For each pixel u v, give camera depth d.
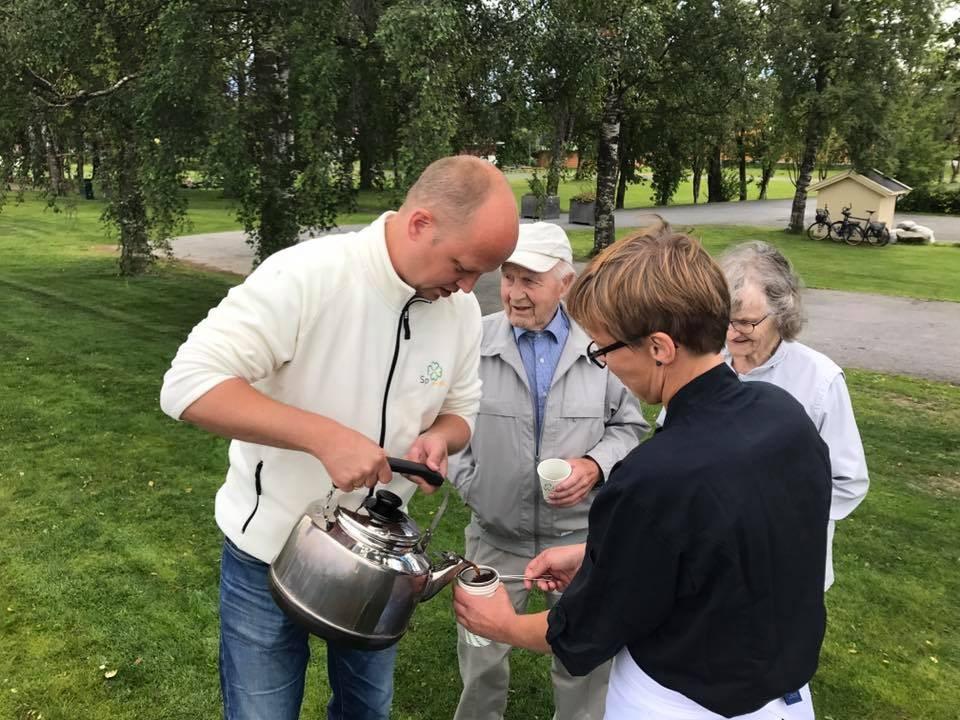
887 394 6.95
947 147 31.67
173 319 8.89
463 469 2.33
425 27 6.32
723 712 1.23
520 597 2.36
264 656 1.71
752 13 13.72
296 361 1.53
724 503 1.14
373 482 1.39
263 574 1.67
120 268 11.70
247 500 1.66
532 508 2.27
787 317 2.05
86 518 4.05
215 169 7.21
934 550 4.05
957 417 6.32
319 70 6.78
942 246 18.91
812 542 1.26
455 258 1.46
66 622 3.13
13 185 10.02
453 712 2.74
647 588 1.19
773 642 1.22
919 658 3.14
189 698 2.73
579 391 2.23
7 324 8.38
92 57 7.98
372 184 8.07
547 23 8.16
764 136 24.38
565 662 1.32
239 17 7.46
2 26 7.18
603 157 13.86
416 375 1.65
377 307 1.54
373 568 1.37
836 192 19.94
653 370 1.29
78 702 2.68
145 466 4.75
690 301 1.20
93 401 5.95
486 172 1.45
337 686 2.00
